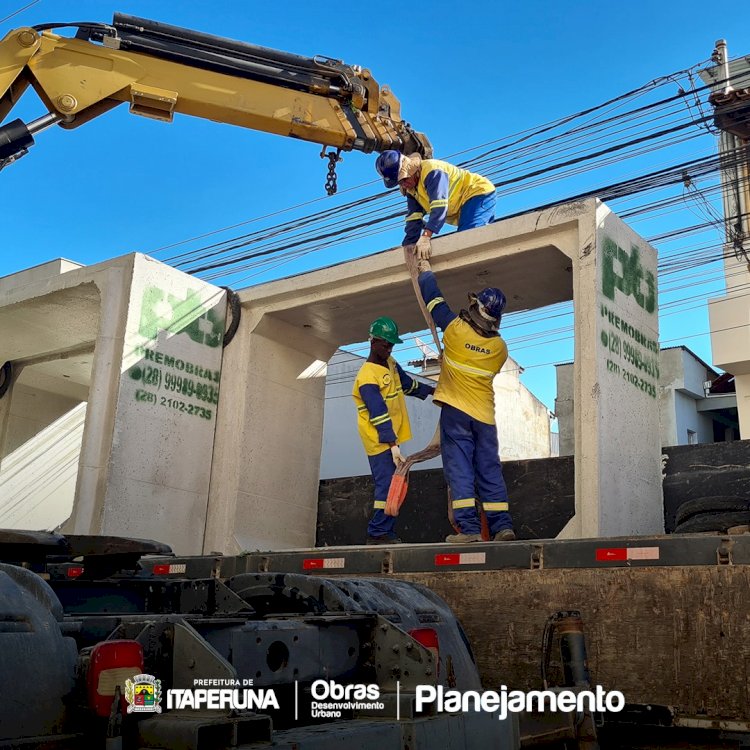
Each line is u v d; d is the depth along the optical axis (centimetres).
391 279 841
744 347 1470
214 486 913
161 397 872
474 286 862
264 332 951
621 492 703
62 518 1350
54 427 1363
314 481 1005
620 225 770
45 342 1152
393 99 821
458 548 500
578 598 448
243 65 764
